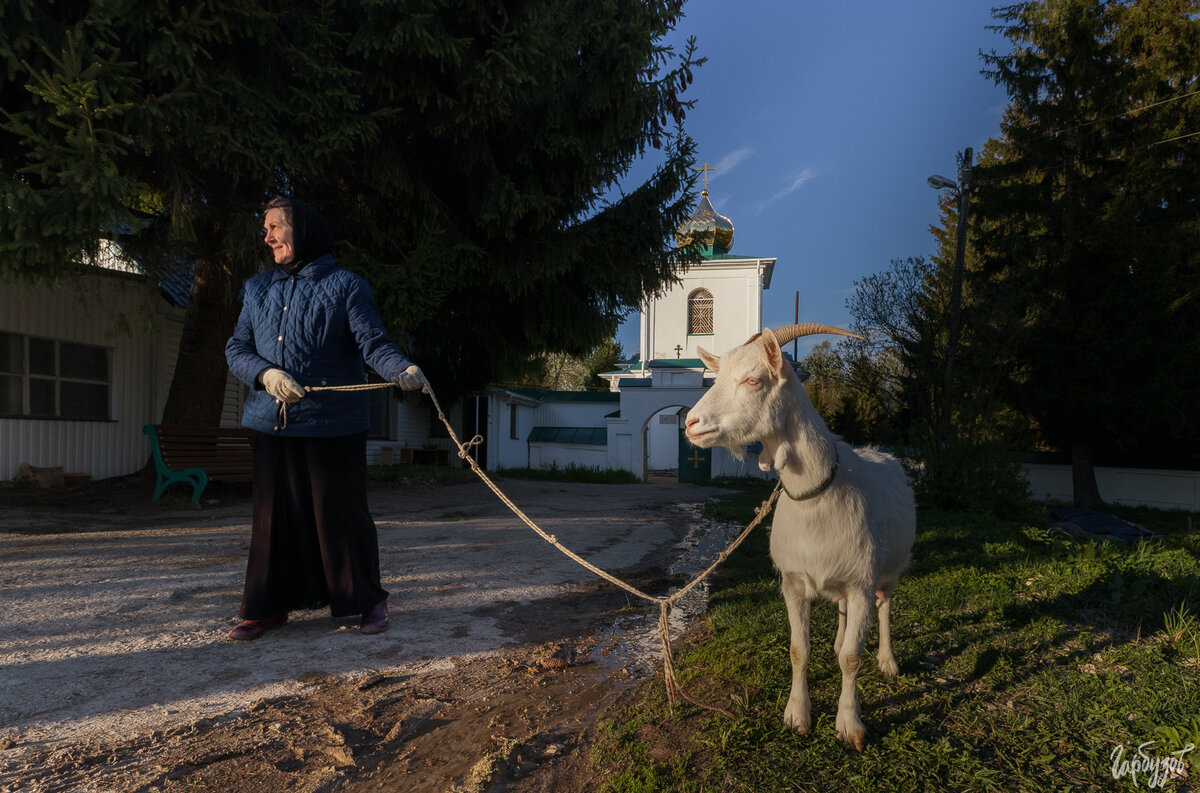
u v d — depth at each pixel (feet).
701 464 70.13
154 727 9.63
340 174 31.22
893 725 9.82
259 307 13.12
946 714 10.27
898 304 43.01
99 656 12.14
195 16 21.54
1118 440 57.52
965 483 37.06
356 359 13.58
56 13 22.15
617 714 10.26
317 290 12.98
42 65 21.27
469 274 35.40
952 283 42.91
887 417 45.32
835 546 9.03
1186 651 12.85
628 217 37.11
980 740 9.50
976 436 38.34
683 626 15.07
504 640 13.84
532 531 27.30
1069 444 62.90
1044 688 11.09
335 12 26.78
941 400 42.14
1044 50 61.21
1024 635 13.87
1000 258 63.77
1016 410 59.41
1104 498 64.08
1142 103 57.93
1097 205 58.65
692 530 29.91
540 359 56.24
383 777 8.57
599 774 8.63
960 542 24.31
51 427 34.88
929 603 15.89
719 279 89.30
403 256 31.94
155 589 16.44
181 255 31.53
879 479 10.49
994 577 18.34
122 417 38.93
